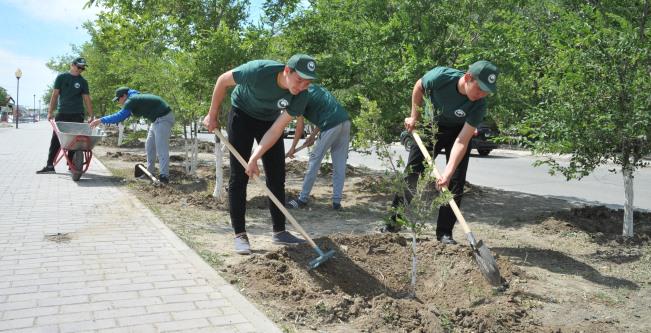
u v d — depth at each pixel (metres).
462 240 5.65
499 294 3.91
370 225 6.25
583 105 5.32
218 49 6.86
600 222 6.34
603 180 12.12
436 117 5.03
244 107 4.80
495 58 7.02
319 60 8.28
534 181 11.78
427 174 3.94
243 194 4.87
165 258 4.44
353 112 8.12
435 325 3.30
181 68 7.58
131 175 9.92
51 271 4.03
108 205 6.78
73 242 4.90
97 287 3.71
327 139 7.02
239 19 8.47
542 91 6.17
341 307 3.53
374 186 8.87
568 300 3.88
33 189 7.88
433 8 7.97
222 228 5.82
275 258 4.35
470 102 4.72
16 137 23.45
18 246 4.71
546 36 6.42
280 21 8.44
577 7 6.51
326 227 6.12
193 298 3.54
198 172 11.21
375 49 8.04
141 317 3.21
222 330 3.06
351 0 8.55
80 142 8.67
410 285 4.23
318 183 10.09
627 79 5.23
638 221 6.46
